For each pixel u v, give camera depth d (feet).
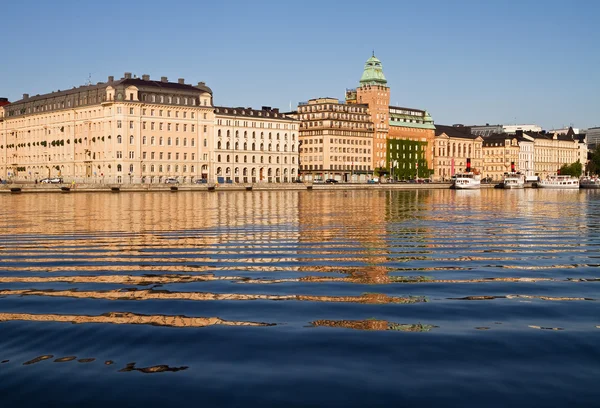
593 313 68.18
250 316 66.74
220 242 136.56
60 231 163.32
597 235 155.53
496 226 183.73
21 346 56.44
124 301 74.18
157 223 191.21
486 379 47.98
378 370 49.88
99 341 57.77
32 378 48.80
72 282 86.74
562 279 89.45
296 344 56.44
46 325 63.31
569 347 55.47
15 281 87.51
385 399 44.52
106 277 90.58
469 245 132.36
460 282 86.79
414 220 209.05
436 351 54.39
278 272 94.94
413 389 46.16
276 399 44.65
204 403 44.14
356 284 85.05
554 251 122.01
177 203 342.03
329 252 119.44
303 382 47.52
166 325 63.10
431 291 80.33
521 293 79.15
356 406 43.50
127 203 342.44
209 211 261.65
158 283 85.76
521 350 54.60
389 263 104.73
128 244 132.16
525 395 45.06
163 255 114.42
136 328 61.98
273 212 254.47
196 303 72.95
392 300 74.64
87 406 43.96
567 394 45.19
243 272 94.89
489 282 86.84
